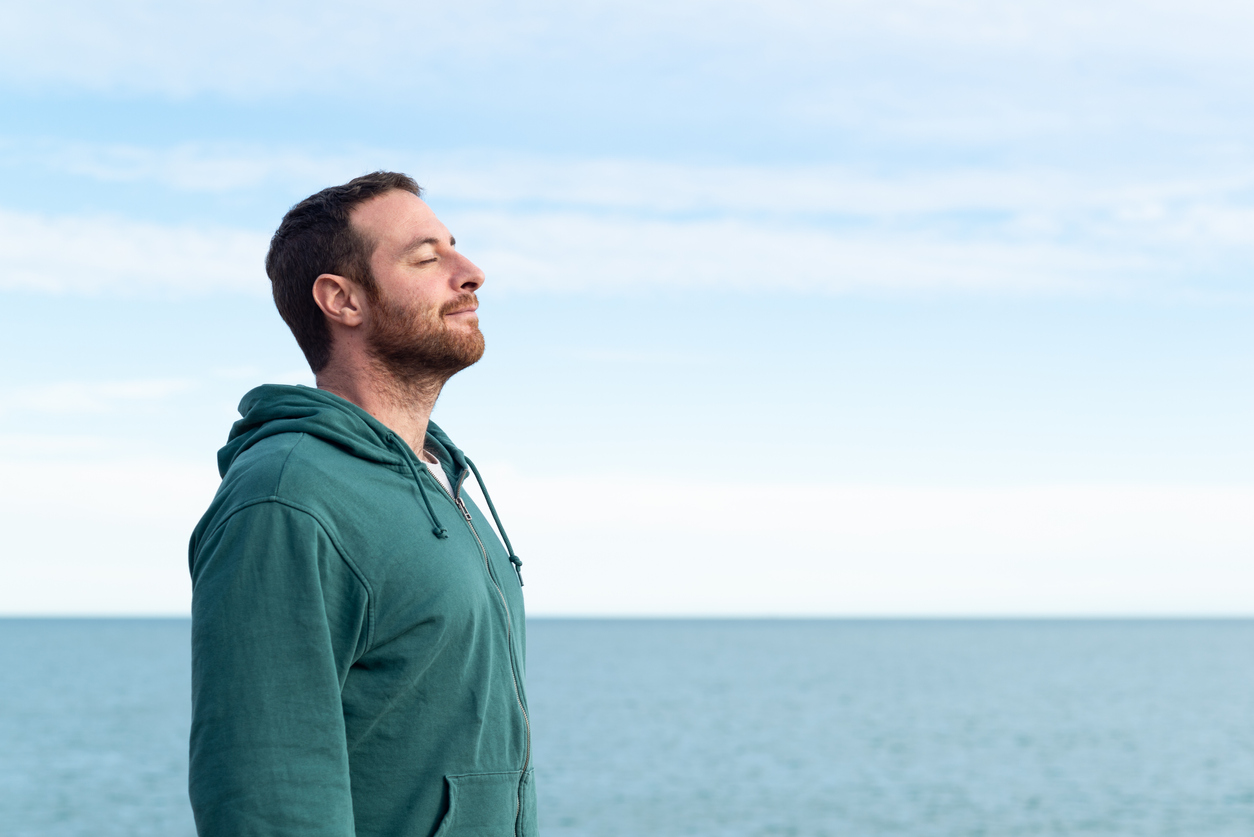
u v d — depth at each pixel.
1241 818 28.52
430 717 1.65
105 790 31.94
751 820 27.70
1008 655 151.88
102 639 198.62
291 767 1.47
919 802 30.92
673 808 29.42
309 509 1.60
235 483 1.65
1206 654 156.00
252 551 1.56
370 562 1.63
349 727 1.62
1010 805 30.55
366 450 1.74
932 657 145.50
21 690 73.06
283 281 1.96
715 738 47.53
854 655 152.12
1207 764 39.69
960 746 45.12
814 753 42.38
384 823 1.61
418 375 1.94
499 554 2.00
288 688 1.51
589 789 32.81
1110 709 64.50
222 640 1.52
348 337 1.92
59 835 25.28
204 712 1.51
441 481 2.00
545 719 56.66
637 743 45.41
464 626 1.70
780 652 164.25
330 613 1.59
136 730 47.91
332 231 1.90
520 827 1.80
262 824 1.44
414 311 1.88
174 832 25.89
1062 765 39.25
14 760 38.22
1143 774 37.00
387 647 1.63
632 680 94.06
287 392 1.83
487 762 1.70
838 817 28.34
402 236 1.90
